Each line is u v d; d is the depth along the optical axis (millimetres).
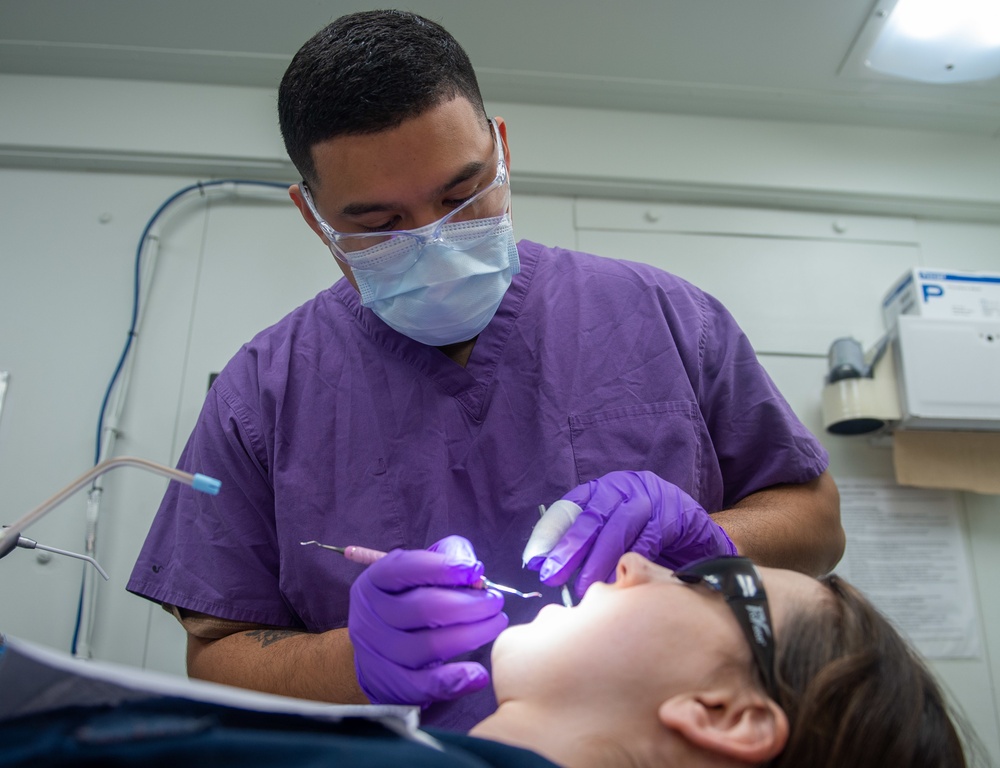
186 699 728
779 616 869
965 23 2004
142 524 1923
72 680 730
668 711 800
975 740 1022
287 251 2148
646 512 1065
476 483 1268
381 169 1114
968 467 2105
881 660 843
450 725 1101
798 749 797
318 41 1164
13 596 1851
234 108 2180
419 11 1986
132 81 2191
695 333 1367
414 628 938
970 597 2080
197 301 2096
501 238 1260
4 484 1918
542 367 1316
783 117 2367
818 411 2184
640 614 868
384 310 1278
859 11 1998
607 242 2264
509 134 2256
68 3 1942
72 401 1985
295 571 1251
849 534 2102
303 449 1304
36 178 2158
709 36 2070
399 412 1307
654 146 2293
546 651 868
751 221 2332
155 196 2170
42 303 2053
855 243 2350
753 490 1325
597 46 2100
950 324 2059
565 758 796
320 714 736
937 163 2371
